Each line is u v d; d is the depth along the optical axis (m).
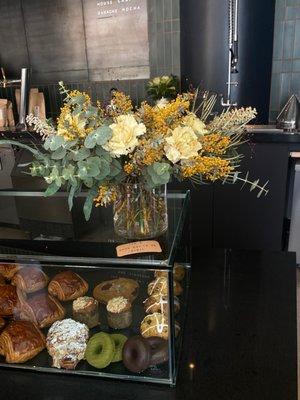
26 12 3.39
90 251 0.97
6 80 3.44
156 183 0.89
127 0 3.08
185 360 0.91
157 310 0.91
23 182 1.79
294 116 2.47
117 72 3.33
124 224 1.02
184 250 1.15
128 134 0.82
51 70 3.52
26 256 0.99
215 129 0.97
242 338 0.97
